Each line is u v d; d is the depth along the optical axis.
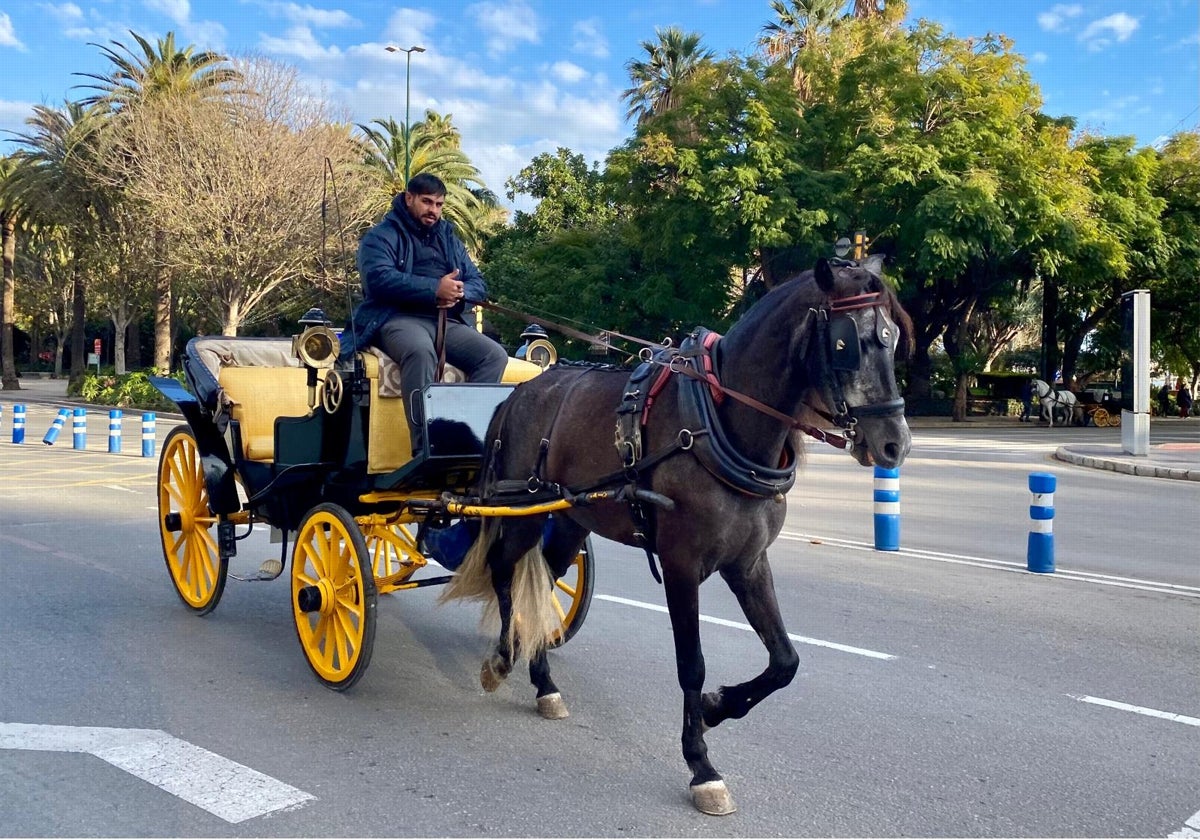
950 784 4.09
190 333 53.97
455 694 5.20
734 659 5.79
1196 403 44.97
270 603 7.10
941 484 15.14
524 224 40.50
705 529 3.96
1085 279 30.42
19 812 3.73
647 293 28.02
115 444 17.97
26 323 66.25
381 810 3.79
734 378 3.97
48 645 5.93
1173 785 4.10
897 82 27.14
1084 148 31.19
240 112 28.88
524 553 4.97
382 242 5.60
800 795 3.97
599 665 5.69
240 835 3.57
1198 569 8.62
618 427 4.30
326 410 5.56
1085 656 5.91
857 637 6.28
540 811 3.80
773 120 26.84
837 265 3.77
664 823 3.71
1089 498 13.77
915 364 36.00
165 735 4.54
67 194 33.72
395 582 5.43
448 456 5.09
